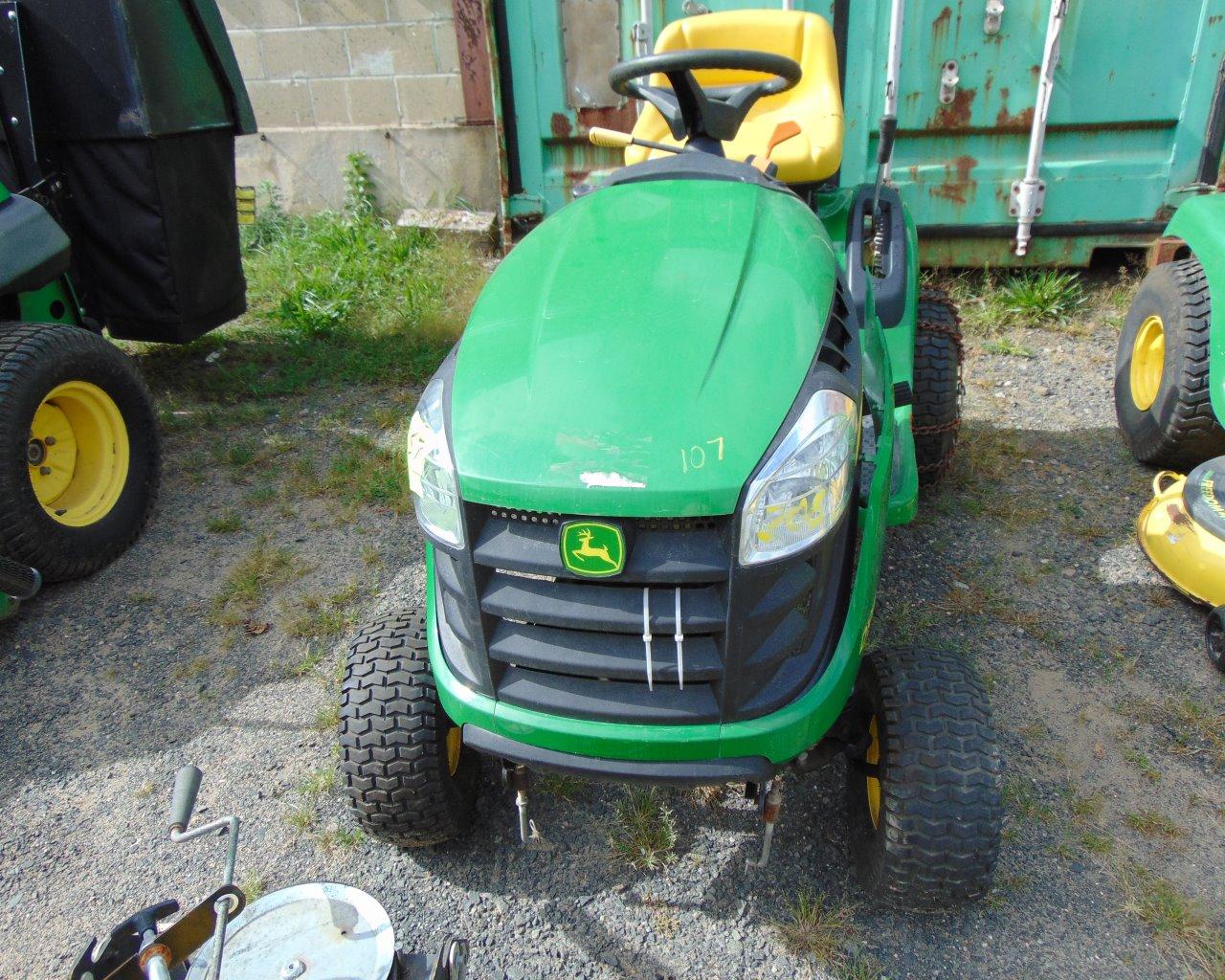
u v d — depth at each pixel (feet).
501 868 6.82
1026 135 15.49
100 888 6.84
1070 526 10.36
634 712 5.22
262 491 11.60
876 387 6.86
